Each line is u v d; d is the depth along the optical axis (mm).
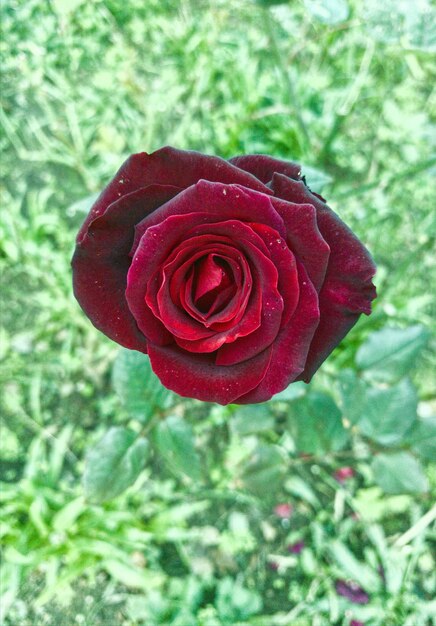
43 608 339
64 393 379
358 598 339
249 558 357
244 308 151
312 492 369
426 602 345
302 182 168
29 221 399
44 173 409
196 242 152
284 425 347
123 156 403
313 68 436
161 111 410
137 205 159
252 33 428
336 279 169
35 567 336
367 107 441
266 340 156
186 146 412
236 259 153
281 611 346
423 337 278
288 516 365
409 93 437
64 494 348
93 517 330
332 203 345
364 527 362
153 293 154
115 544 331
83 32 411
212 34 422
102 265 168
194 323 158
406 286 401
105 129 406
